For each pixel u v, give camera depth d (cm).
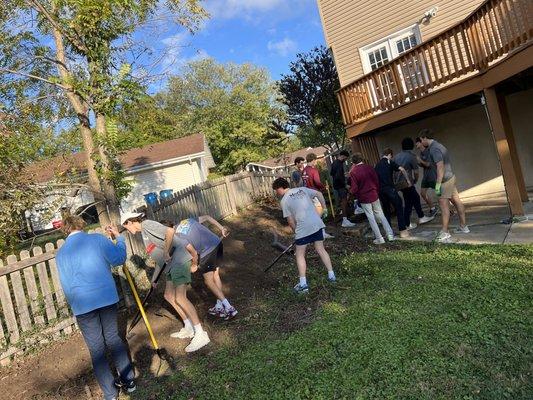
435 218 1052
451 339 406
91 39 788
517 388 324
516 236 737
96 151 829
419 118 1271
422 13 1317
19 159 773
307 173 1029
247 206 1370
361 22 1435
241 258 841
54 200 828
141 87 774
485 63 877
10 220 720
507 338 391
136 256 722
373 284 603
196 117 4888
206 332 529
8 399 464
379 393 349
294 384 388
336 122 1794
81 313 419
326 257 648
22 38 859
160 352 504
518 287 497
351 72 1482
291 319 546
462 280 552
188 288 704
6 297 536
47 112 923
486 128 1216
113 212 834
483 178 1237
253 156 3884
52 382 489
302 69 1802
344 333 460
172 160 2317
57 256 431
